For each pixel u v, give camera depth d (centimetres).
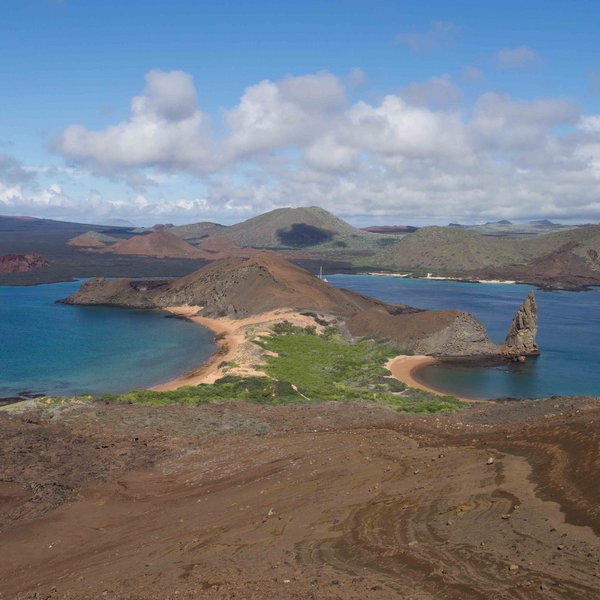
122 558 2406
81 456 4206
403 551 1797
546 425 3391
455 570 1591
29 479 3775
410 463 2917
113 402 5969
